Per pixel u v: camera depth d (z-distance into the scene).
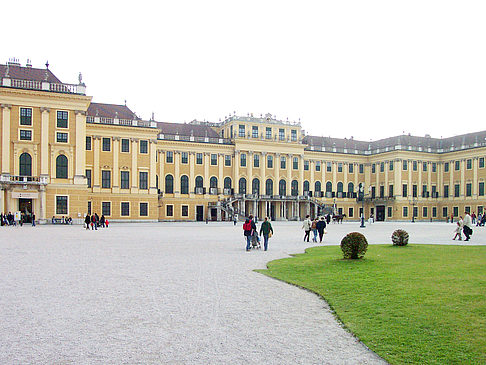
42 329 10.03
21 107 61.59
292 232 47.97
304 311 11.80
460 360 8.15
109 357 8.39
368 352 8.78
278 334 9.85
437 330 9.75
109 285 15.02
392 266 18.59
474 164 97.25
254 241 27.66
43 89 62.44
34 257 22.19
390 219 103.44
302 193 101.50
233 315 11.34
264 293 13.97
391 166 104.38
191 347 8.95
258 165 97.81
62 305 12.18
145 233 43.47
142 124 78.56
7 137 60.75
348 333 9.95
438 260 20.53
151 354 8.56
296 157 101.81
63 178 63.69
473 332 9.56
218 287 14.88
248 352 8.73
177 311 11.66
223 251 26.33
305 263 20.16
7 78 60.97
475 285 14.12
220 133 102.81
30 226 55.81
